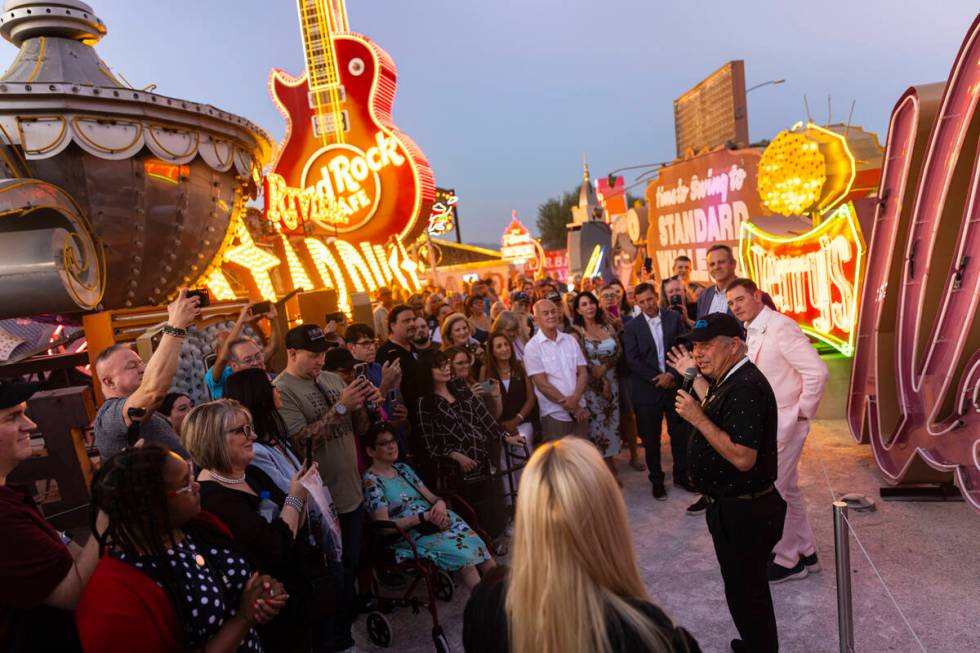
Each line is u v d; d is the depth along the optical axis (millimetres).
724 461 3166
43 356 5039
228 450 2779
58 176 4344
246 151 5598
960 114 4578
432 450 4914
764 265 9367
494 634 1586
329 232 15766
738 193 13344
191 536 2301
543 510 1478
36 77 4520
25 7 4652
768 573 4367
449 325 6422
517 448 5551
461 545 4113
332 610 2982
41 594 2000
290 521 2887
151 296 5297
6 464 2150
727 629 3914
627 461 7383
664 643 1420
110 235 4645
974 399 4270
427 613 4414
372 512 4203
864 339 6262
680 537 5203
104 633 1967
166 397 3568
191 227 5145
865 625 3766
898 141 5543
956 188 4633
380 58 15766
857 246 7008
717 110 16938
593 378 6320
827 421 7887
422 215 16078
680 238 15688
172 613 2062
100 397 4555
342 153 15883
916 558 4410
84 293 4039
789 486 4312
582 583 1448
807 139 9062
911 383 5141
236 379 3430
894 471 5441
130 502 2012
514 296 8617
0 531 1948
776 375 4312
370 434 4312
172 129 4707
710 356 3213
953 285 4531
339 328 7031
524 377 6199
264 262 9023
